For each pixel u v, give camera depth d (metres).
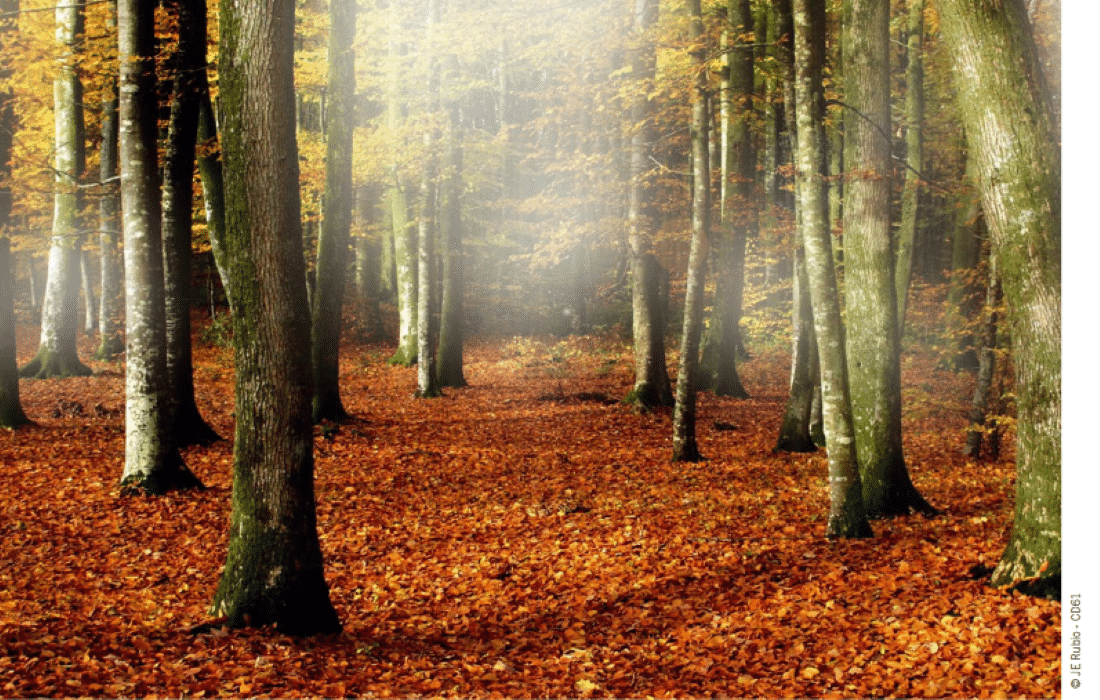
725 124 21.09
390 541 9.48
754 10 22.00
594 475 12.52
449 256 21.08
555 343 27.23
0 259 14.48
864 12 9.14
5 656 5.53
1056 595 5.83
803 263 13.77
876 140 9.29
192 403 14.15
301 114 28.28
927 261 30.05
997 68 5.94
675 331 26.27
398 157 19.16
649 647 6.28
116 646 5.85
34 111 20.98
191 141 13.39
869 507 9.54
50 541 8.98
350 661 5.95
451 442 15.01
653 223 16.64
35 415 15.76
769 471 12.46
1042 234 5.89
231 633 6.08
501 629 6.91
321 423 15.62
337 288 15.95
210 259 31.25
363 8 18.92
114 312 24.03
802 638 6.07
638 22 14.63
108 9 17.94
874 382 9.52
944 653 5.45
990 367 12.38
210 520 9.96
